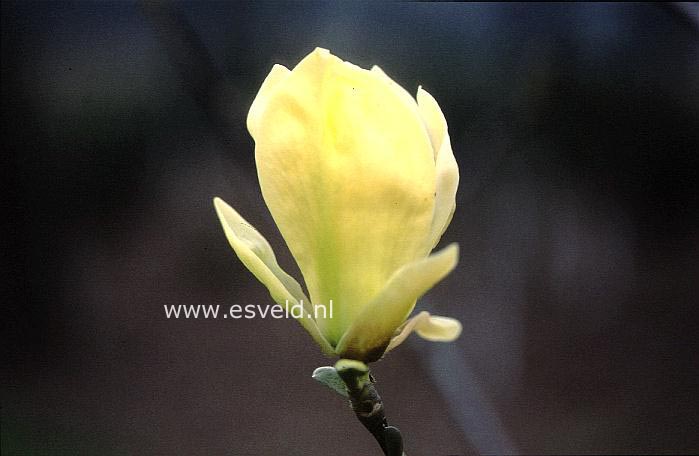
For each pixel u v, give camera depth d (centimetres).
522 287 111
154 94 118
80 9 114
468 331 98
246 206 67
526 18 82
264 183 27
